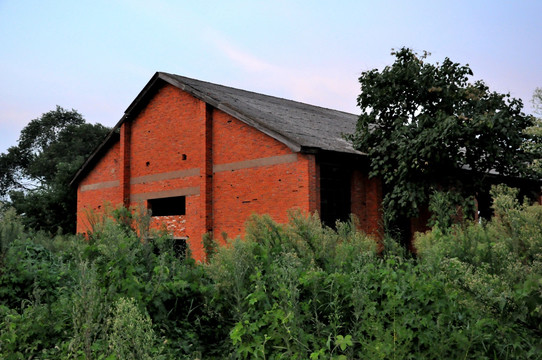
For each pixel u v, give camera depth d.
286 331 3.78
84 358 3.61
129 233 5.64
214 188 14.71
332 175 13.66
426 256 4.75
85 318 3.60
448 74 12.43
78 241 5.70
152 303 4.50
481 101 12.04
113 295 4.32
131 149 17.84
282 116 15.68
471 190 12.11
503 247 4.34
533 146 11.84
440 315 3.63
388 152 12.73
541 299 3.18
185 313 4.79
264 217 5.79
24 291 5.37
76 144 40.28
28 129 45.47
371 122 13.40
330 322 3.84
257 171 13.45
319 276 4.22
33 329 4.38
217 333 4.66
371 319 3.70
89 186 19.59
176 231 15.58
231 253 4.73
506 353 3.39
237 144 14.14
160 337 4.30
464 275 3.90
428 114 12.23
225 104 14.29
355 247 5.34
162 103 16.84
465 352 3.47
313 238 5.30
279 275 4.27
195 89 15.29
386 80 12.80
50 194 25.41
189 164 15.52
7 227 6.23
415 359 3.63
